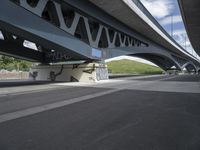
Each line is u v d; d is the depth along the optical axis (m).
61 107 11.32
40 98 14.95
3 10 17.88
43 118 8.74
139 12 37.16
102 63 38.31
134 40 51.59
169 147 5.54
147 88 23.03
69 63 39.31
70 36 27.50
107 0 29.72
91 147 5.52
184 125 7.72
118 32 42.72
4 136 6.39
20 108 10.98
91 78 36.00
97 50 35.06
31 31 20.88
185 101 13.48
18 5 19.39
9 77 53.94
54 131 6.93
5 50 30.92
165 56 80.88
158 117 9.00
